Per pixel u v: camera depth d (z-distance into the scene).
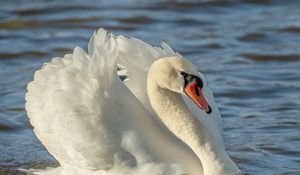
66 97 13.23
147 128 13.25
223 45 23.12
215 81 20.16
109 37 13.44
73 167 13.86
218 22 25.56
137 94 13.70
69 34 24.22
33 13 26.08
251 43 23.39
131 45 13.66
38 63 21.78
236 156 15.28
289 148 15.65
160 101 13.40
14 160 15.26
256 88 19.58
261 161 15.01
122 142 13.04
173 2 27.34
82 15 25.86
